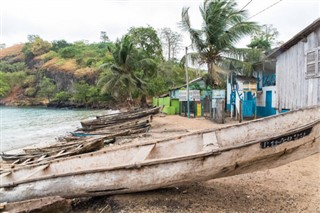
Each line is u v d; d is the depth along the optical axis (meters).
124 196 4.53
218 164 4.04
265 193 4.61
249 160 4.08
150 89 37.00
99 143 9.07
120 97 40.81
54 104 63.50
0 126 23.44
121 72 33.22
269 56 12.38
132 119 17.67
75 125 23.69
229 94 19.70
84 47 86.12
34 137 16.78
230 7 19.72
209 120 16.88
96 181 4.32
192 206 4.13
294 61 10.73
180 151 5.16
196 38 20.72
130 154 5.25
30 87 74.19
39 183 4.51
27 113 43.66
